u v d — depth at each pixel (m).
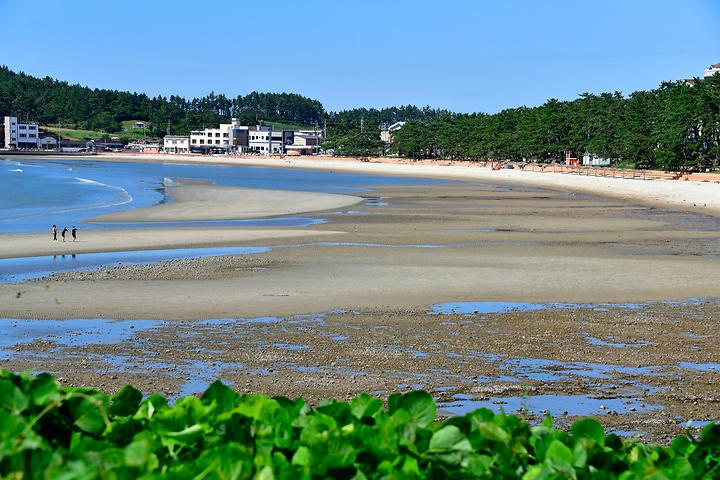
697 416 15.51
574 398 16.81
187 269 36.31
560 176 134.25
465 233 53.56
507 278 34.25
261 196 90.25
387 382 18.09
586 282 33.34
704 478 4.95
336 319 25.67
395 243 47.31
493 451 4.93
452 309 27.55
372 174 172.75
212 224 59.28
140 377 18.42
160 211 70.50
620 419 15.23
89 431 4.88
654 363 20.09
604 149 148.25
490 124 195.12
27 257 41.47
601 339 22.89
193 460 4.54
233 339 22.77
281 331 23.86
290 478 4.22
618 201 89.25
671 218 67.50
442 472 4.48
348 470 4.41
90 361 20.06
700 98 113.50
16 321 25.06
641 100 139.88
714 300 29.69
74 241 47.78
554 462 4.68
